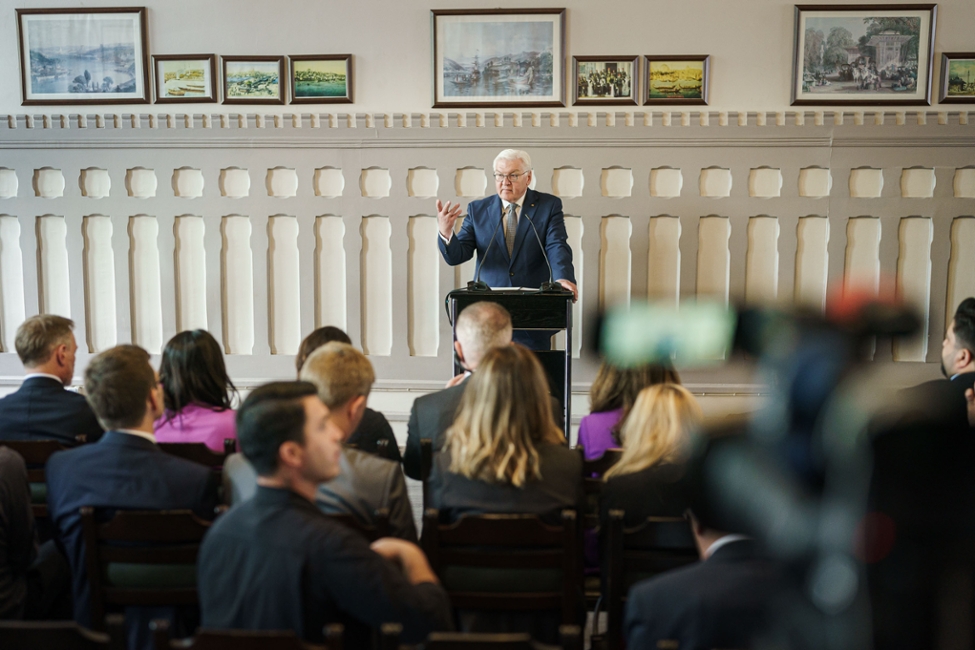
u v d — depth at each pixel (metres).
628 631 1.34
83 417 2.92
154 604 2.08
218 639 1.43
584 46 5.33
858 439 0.55
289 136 5.50
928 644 0.58
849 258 5.38
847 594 0.59
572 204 5.42
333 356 2.13
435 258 5.58
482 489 2.11
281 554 1.55
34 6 5.51
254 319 5.69
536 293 3.84
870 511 0.56
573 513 2.00
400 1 5.39
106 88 5.54
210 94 5.50
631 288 5.47
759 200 5.34
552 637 2.11
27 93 5.59
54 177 5.66
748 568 1.26
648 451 2.17
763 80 5.28
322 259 5.63
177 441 2.77
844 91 5.25
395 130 5.45
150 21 5.49
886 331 0.52
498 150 5.43
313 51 5.46
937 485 0.56
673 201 5.39
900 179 5.29
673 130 5.32
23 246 5.72
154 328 5.76
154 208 5.62
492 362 2.10
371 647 1.73
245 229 5.64
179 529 2.03
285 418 1.59
